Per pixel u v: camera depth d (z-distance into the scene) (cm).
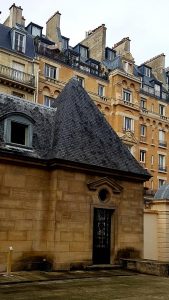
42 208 1655
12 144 1656
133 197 1919
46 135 1834
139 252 1889
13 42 3722
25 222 1597
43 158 1691
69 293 1160
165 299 1132
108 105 4428
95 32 5016
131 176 1912
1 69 3472
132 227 1886
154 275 1664
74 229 1661
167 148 5141
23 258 1567
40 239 1627
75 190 1697
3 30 3784
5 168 1580
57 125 1898
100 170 1784
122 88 4512
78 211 1691
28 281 1342
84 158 1755
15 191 1591
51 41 4350
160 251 2081
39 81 3791
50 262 1588
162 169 5016
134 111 4594
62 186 1656
